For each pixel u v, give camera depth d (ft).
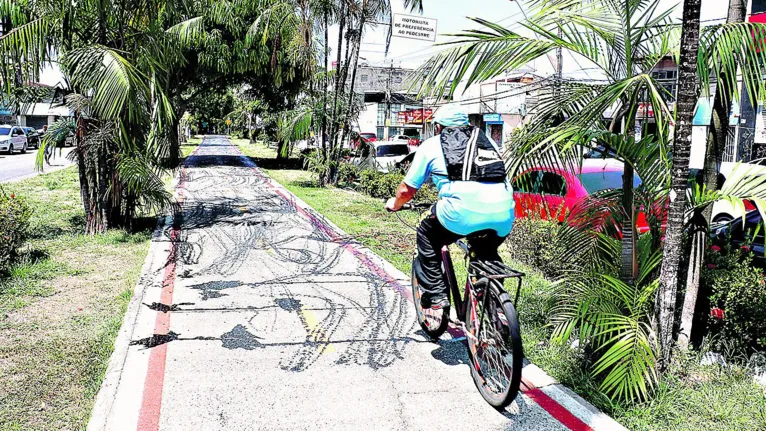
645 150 13.80
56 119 32.12
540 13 14.80
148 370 15.08
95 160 30.27
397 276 24.70
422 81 14.70
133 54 31.14
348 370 15.42
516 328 12.32
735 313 15.26
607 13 15.29
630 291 14.34
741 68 12.67
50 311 18.98
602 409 13.29
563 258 17.31
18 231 25.31
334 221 38.32
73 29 29.81
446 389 14.37
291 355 16.33
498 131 100.48
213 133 348.59
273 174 73.56
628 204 14.57
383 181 50.55
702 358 15.02
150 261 25.99
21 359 15.24
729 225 21.81
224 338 17.48
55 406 13.00
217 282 23.47
